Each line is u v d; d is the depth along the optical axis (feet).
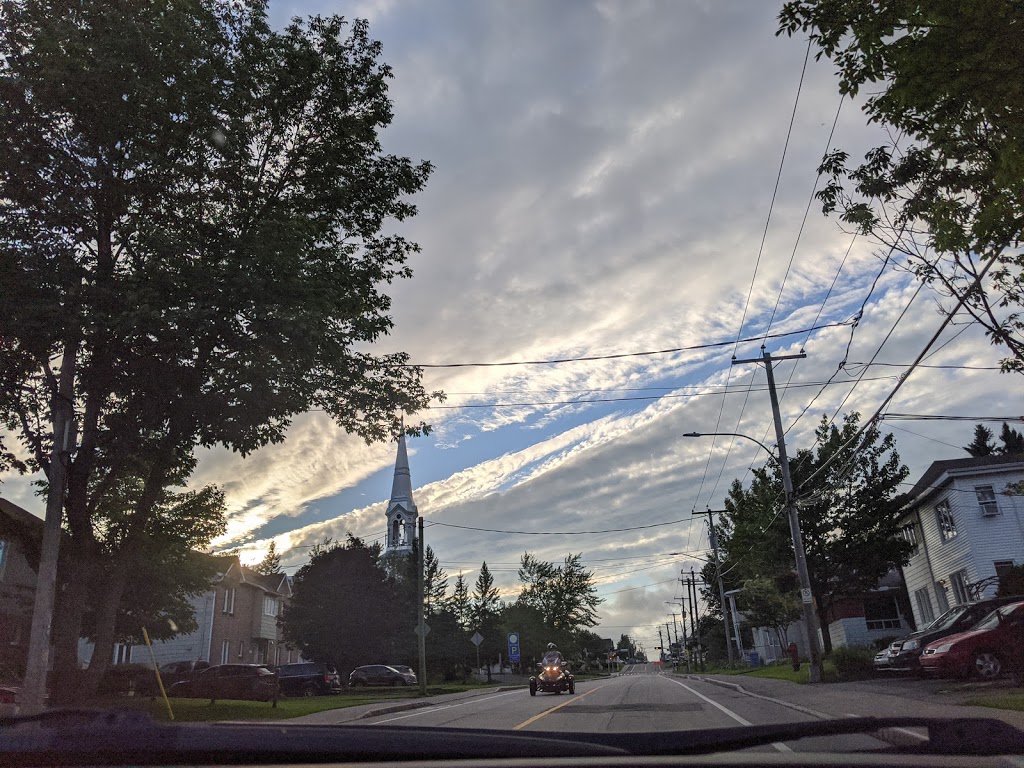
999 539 94.63
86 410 56.18
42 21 47.73
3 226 47.52
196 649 147.64
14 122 47.47
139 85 47.57
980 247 29.30
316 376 58.08
